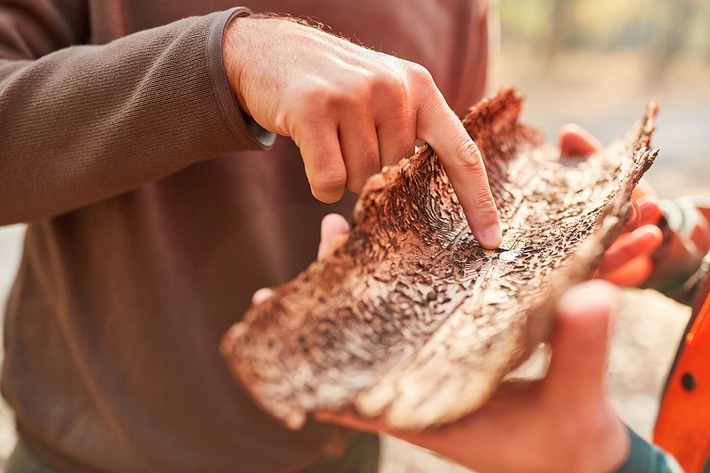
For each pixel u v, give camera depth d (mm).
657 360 1860
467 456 366
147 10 570
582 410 356
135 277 596
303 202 658
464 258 456
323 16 620
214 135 460
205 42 444
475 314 399
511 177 522
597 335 340
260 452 656
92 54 483
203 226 611
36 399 653
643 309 2176
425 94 436
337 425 654
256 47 438
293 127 417
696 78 10250
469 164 434
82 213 596
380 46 648
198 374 633
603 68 10094
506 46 10086
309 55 427
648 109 475
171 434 633
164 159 473
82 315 620
